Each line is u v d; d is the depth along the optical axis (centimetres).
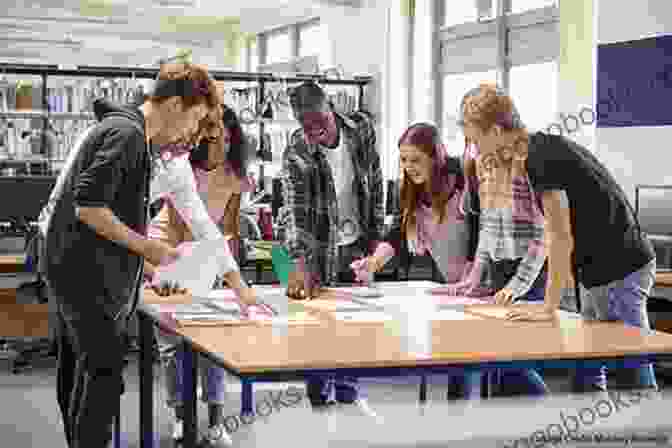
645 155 699
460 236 448
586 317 377
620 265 373
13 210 767
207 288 347
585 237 372
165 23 1543
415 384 631
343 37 1149
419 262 715
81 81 968
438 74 1029
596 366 303
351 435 458
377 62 1068
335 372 280
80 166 328
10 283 727
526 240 416
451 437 441
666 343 316
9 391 640
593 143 757
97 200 318
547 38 866
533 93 888
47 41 1673
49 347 743
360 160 461
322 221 453
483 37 953
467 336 329
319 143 448
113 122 329
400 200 450
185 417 335
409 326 351
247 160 460
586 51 768
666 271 626
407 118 1061
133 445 493
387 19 1055
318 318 369
